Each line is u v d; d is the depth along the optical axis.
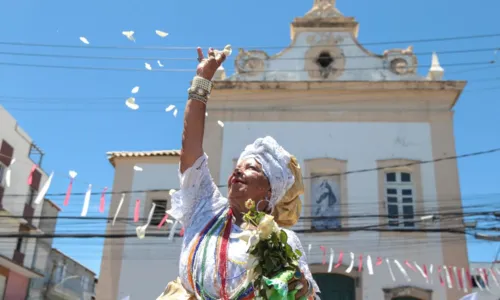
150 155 17.91
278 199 2.49
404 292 14.77
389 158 16.59
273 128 17.30
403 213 15.95
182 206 2.55
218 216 2.46
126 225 17.20
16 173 27.88
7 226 28.03
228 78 18.14
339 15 18.97
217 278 2.17
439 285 14.80
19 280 30.12
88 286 39.50
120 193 17.06
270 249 1.94
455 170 16.22
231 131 17.36
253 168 2.46
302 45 18.53
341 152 16.83
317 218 15.35
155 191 17.61
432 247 15.23
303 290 1.97
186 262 2.29
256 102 17.61
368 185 16.28
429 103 17.19
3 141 26.78
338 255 15.39
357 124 17.14
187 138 2.57
